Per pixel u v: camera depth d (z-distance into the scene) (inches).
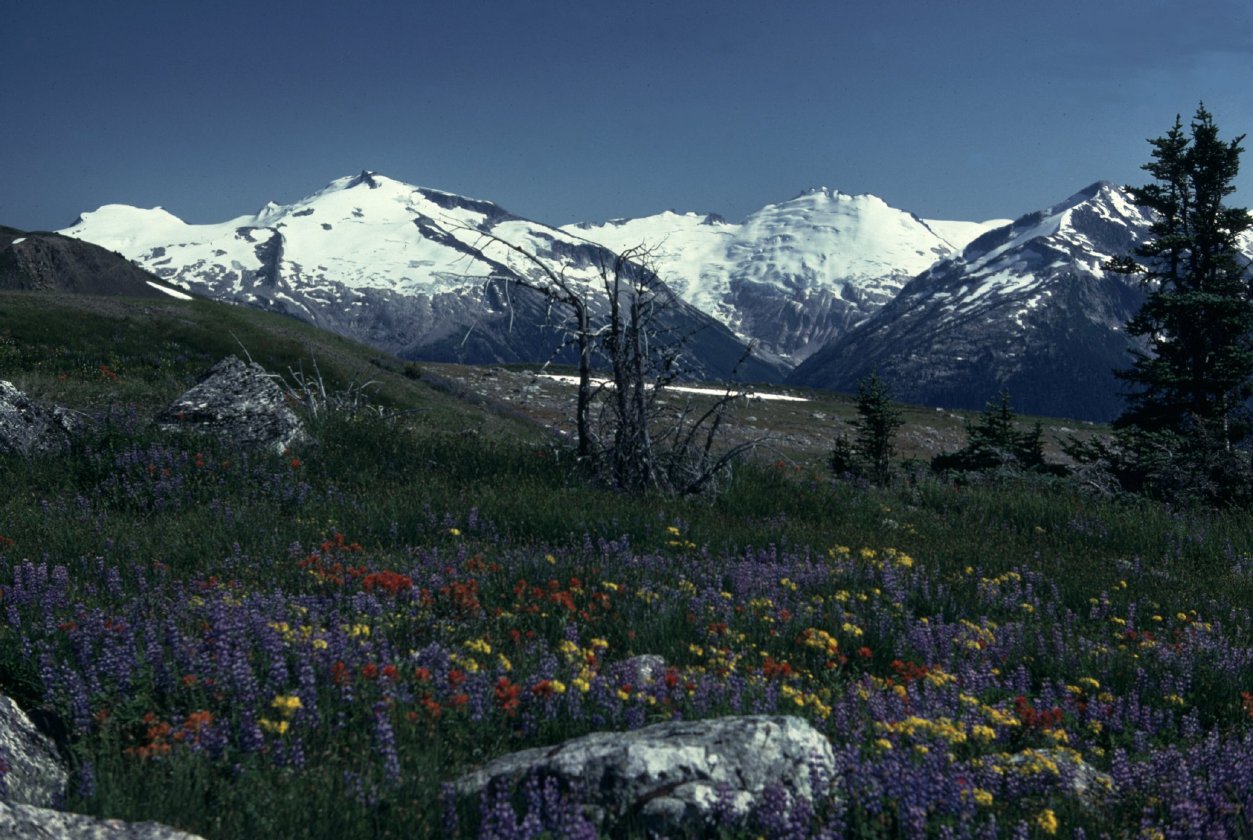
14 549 396.2
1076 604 439.8
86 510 506.0
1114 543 613.6
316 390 1312.7
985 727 250.8
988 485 823.7
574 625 311.9
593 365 668.7
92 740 219.1
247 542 442.9
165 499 547.2
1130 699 299.9
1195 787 225.8
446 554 424.2
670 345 647.8
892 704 259.4
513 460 675.4
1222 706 307.7
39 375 1110.4
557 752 199.9
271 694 236.7
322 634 275.3
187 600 317.1
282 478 598.5
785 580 402.3
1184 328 1451.8
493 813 177.3
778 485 684.1
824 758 205.2
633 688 254.1
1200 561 576.7
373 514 502.6
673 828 186.5
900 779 202.4
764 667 282.8
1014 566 492.1
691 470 651.5
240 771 203.6
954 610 401.4
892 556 473.1
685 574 415.5
